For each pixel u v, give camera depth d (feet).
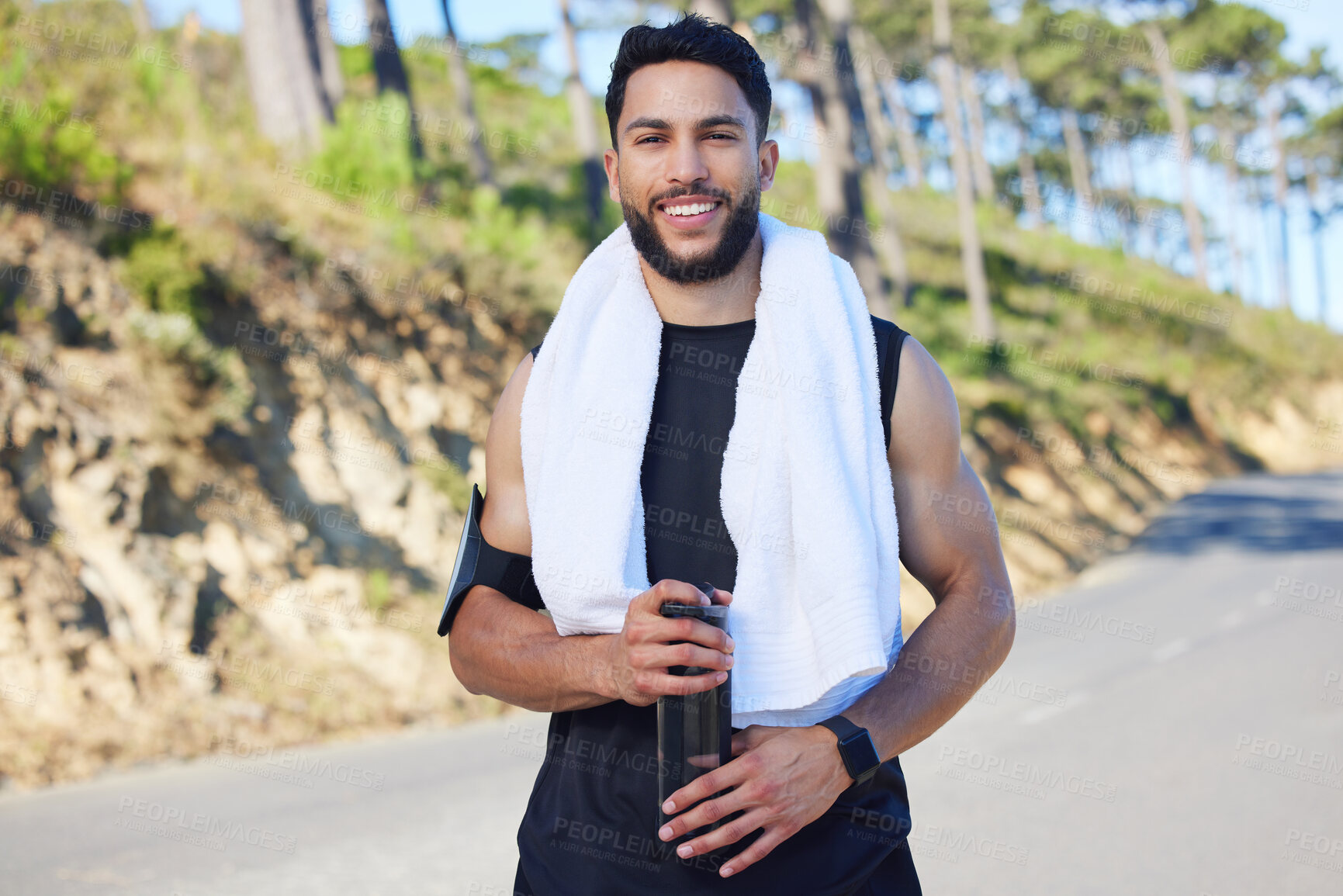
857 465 4.72
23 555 21.17
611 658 4.46
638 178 4.81
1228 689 25.21
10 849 14.06
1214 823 15.46
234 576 23.91
